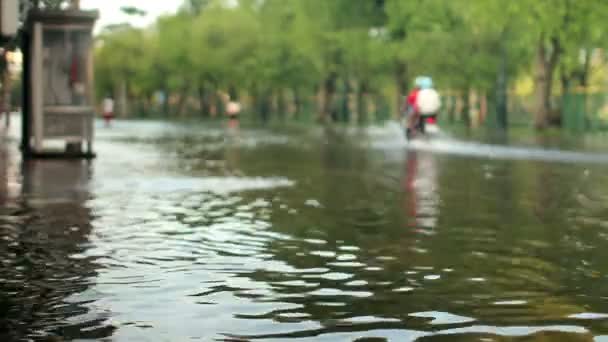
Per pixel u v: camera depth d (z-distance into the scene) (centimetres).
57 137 2555
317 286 764
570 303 705
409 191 1644
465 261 898
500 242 1029
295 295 727
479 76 5894
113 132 5347
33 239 1018
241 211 1312
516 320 646
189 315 650
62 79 2542
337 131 5550
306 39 7544
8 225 1135
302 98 10175
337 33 7062
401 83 6781
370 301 706
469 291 749
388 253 945
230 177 1928
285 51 8794
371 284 776
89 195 1516
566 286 774
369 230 1122
